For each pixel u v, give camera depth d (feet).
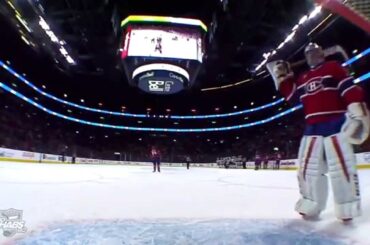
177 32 98.53
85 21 123.03
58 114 155.94
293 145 118.01
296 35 120.78
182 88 109.60
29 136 113.39
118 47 141.49
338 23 98.22
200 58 99.76
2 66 114.11
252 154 144.15
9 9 106.73
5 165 51.47
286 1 106.83
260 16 113.39
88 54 156.15
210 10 116.57
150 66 99.30
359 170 41.93
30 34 124.36
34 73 140.77
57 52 144.05
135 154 163.63
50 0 110.01
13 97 118.73
